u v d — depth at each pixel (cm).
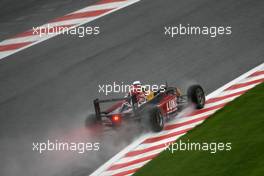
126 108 6581
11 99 7956
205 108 7006
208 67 8156
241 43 8706
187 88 7662
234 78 7762
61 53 9044
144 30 9350
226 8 9738
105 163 6122
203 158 5744
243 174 5300
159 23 9488
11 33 9906
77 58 8831
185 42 8869
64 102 7731
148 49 8794
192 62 8331
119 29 9488
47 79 8375
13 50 9331
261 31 8981
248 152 5656
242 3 9856
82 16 10088
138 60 8544
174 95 6962
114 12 10081
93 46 9100
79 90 7981
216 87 7600
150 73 8175
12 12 10669
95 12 10162
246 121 6334
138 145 6353
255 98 6875
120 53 8781
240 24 9219
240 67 8056
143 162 5956
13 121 7388
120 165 6019
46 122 7275
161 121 6538
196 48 8681
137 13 9925
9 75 8631
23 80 8438
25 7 10794
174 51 8662
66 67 8631
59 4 10719
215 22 9350
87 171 6041
